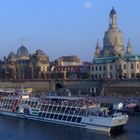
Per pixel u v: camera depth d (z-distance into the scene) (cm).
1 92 15900
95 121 11106
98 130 11044
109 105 15200
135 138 10094
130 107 15125
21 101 13675
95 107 11731
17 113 13712
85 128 11400
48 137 10456
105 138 10131
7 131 11369
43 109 12812
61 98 12531
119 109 15075
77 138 10206
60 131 11175
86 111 11525
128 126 11744
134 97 19925
